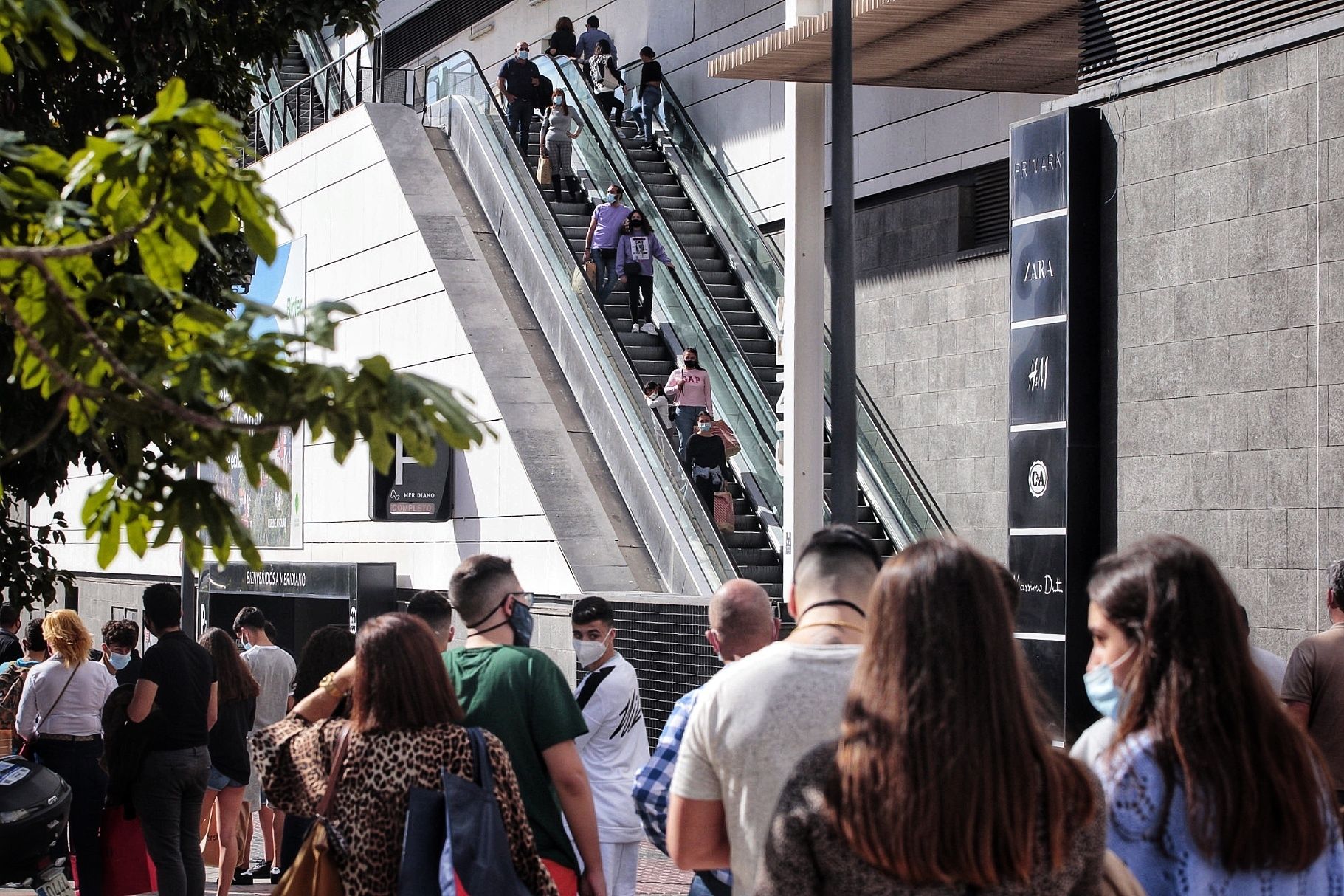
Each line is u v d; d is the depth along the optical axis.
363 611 20.16
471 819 4.45
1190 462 11.01
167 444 3.41
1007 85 15.81
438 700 4.65
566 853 5.19
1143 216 11.49
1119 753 3.23
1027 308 12.20
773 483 17.09
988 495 18.59
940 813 2.53
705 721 3.53
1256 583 10.49
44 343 3.26
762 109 23.72
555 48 25.91
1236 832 3.08
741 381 18.08
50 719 9.41
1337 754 6.09
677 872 11.39
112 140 3.22
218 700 9.70
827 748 2.71
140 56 8.21
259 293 26.19
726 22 24.73
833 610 3.62
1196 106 11.10
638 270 19.53
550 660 5.23
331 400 3.03
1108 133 11.84
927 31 13.64
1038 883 2.62
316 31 9.47
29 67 7.38
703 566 16.22
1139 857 3.17
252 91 9.75
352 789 4.57
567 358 19.39
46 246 3.38
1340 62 10.05
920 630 2.63
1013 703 2.63
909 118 20.44
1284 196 10.40
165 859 8.52
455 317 19.92
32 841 8.41
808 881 2.64
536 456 18.25
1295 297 10.29
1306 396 10.19
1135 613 3.30
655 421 17.33
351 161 23.20
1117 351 11.70
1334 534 9.95
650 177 23.44
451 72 23.64
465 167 22.25
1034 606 11.95
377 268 22.28
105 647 10.82
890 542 17.30
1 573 8.59
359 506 21.94
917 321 20.06
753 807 3.42
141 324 3.32
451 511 20.11
